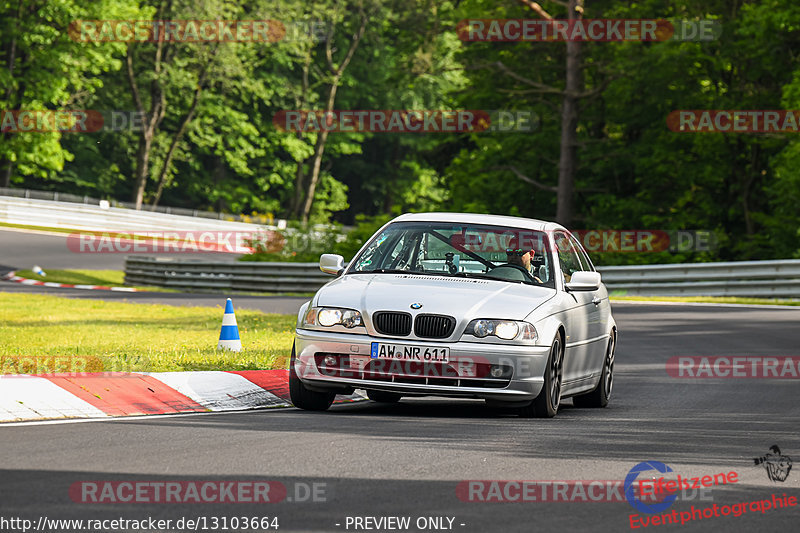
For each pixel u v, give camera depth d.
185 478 11.83
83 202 110.19
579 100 78.06
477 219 20.31
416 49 85.62
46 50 121.56
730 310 45.66
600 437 15.76
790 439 16.09
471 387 17.38
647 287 57.28
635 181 82.25
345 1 142.25
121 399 17.80
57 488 11.18
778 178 74.31
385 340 17.47
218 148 148.00
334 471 12.41
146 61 139.25
